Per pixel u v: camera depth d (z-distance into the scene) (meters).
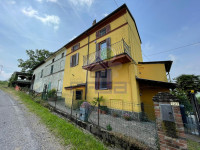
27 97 9.88
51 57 15.23
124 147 2.25
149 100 5.89
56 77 12.51
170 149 1.58
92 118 4.45
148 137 2.73
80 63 9.20
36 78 19.61
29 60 24.31
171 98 1.74
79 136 2.70
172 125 1.64
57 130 3.01
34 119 3.93
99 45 7.79
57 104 7.45
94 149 2.17
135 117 4.72
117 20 6.95
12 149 2.07
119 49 6.16
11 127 3.11
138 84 5.68
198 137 2.54
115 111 5.50
